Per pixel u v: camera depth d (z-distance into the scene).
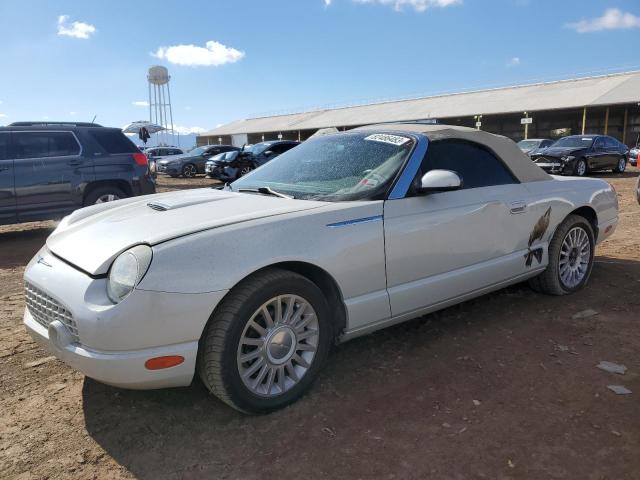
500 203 3.73
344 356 3.39
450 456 2.36
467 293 3.61
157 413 2.77
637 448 2.39
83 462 2.38
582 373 3.10
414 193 3.25
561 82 42.59
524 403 2.78
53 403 2.90
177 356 2.41
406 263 3.18
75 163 8.12
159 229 2.62
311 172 3.57
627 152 19.70
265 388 2.70
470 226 3.51
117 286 2.38
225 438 2.54
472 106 41.41
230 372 2.52
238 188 3.73
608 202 4.80
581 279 4.55
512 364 3.23
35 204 7.85
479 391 2.92
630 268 5.29
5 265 6.44
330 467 2.31
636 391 2.89
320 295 2.81
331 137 4.02
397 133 3.63
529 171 4.12
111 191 8.55
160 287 2.34
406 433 2.54
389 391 2.94
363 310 3.01
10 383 3.14
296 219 2.77
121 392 3.00
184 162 23.28
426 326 3.85
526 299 4.39
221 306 2.53
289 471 2.29
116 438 2.56
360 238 2.94
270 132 54.62
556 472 2.24
